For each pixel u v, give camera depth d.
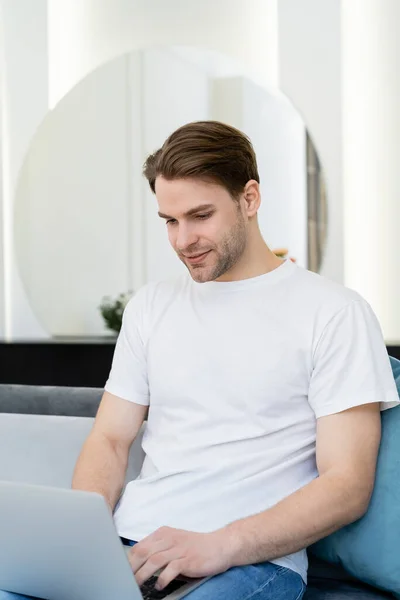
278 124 3.57
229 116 3.66
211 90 3.69
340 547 1.42
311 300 1.41
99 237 3.93
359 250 3.51
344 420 1.35
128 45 3.83
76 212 3.96
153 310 1.54
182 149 1.37
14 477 1.73
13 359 3.30
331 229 3.52
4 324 4.00
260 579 1.27
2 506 1.13
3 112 3.99
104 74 3.88
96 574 1.13
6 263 4.02
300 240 3.54
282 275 1.46
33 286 3.99
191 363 1.45
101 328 3.91
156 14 3.77
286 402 1.40
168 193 1.38
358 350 1.37
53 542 1.13
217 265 1.40
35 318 3.99
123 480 1.52
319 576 1.58
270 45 3.59
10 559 1.20
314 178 3.53
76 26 3.90
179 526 1.35
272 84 3.59
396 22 3.44
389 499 1.37
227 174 1.38
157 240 3.85
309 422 1.41
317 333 1.39
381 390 1.35
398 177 3.47
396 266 3.47
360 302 1.42
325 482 1.30
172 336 1.48
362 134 3.50
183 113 3.74
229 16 3.65
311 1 3.53
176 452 1.43
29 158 3.98
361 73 3.50
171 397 1.46
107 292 3.92
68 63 3.92
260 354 1.40
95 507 1.06
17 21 3.96
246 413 1.40
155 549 1.23
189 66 3.72
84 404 1.80
